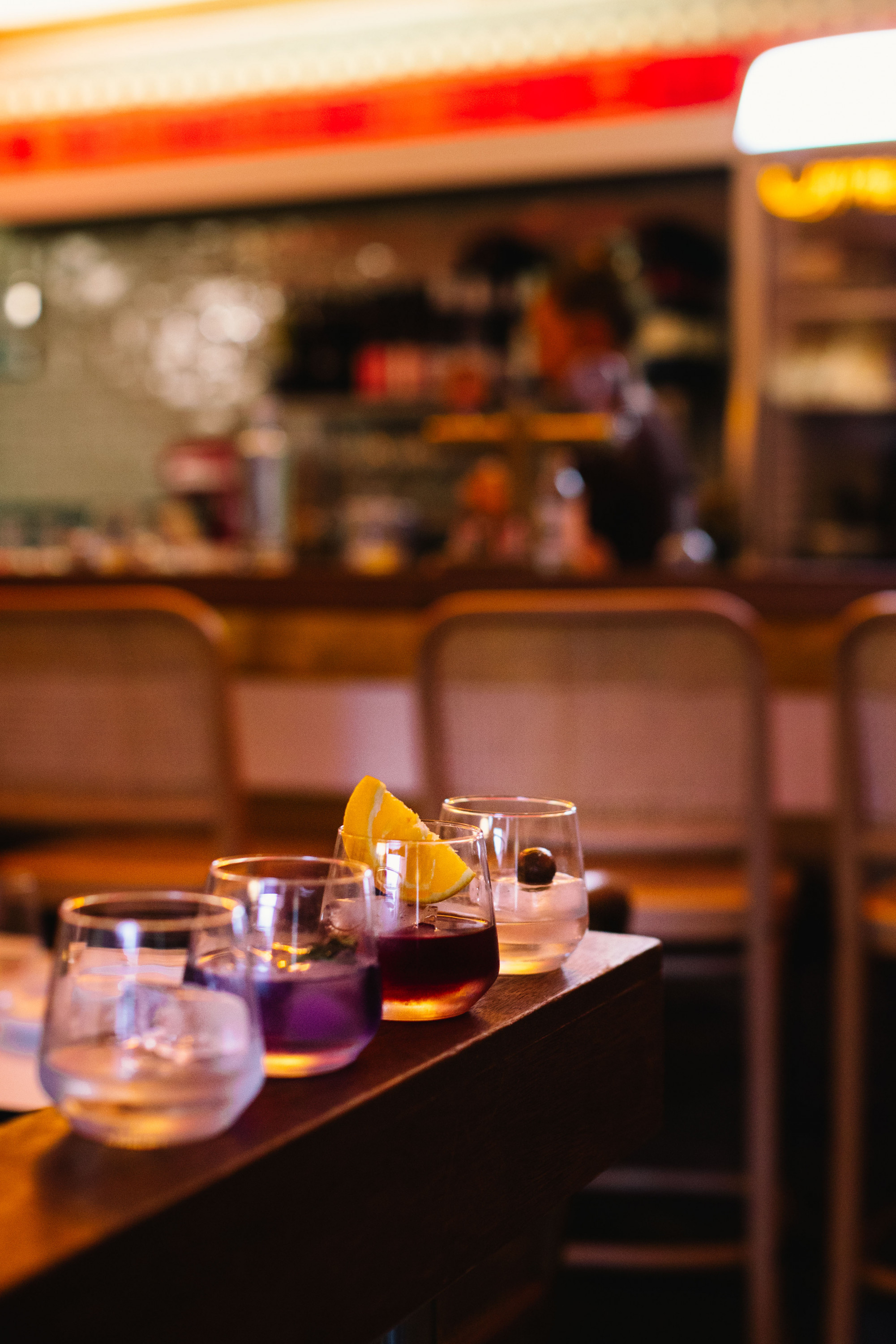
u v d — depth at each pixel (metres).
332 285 5.07
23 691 1.83
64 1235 0.39
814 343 4.29
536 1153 0.61
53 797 1.85
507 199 4.49
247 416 5.20
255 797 2.30
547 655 1.63
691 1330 1.96
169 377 5.28
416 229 4.96
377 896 0.59
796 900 1.96
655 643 1.61
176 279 5.24
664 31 3.95
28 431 5.46
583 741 1.65
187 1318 0.42
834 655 1.61
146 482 5.34
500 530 3.28
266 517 2.99
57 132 4.52
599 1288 2.08
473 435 3.95
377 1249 0.50
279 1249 0.46
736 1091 2.20
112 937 0.47
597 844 1.66
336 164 4.29
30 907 1.21
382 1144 0.50
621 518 3.21
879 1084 2.16
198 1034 0.46
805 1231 2.17
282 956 0.52
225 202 4.50
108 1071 0.45
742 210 4.17
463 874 0.59
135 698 1.79
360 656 2.13
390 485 5.00
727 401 4.52
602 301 3.45
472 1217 0.56
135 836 2.26
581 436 3.36
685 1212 2.21
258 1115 0.48
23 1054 0.98
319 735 2.20
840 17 3.79
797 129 2.52
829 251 4.16
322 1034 0.50
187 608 1.75
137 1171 0.44
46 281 5.35
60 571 2.54
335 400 4.91
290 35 4.19
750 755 1.60
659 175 4.21
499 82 4.11
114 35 4.31
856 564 4.23
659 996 0.73
